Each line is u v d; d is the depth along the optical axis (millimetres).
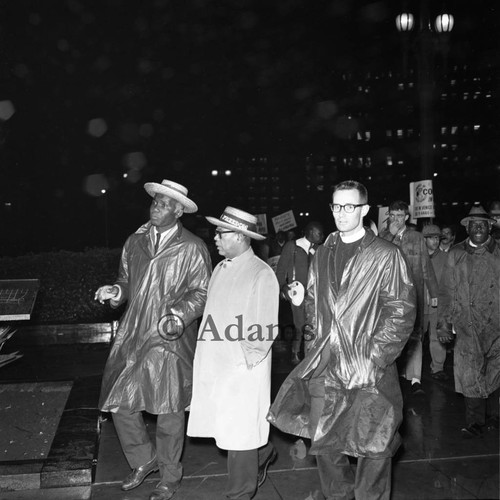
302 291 5664
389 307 3980
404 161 119375
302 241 9250
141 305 4730
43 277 12266
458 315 5844
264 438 4367
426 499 4535
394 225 7277
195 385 4473
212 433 4367
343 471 4211
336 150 126625
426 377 8164
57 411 6656
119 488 4871
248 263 4508
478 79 102938
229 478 4406
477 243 5879
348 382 3957
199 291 4738
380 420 3928
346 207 4090
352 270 4039
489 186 103938
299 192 141125
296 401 4281
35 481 4891
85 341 11602
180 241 4828
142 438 4805
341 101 125000
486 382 5770
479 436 5812
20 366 9625
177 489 4797
